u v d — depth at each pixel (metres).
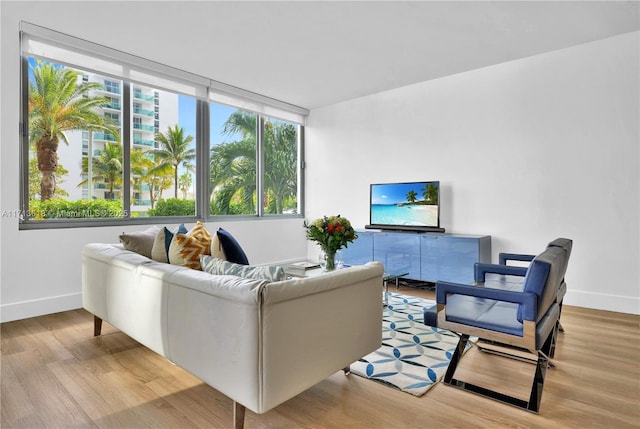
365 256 4.89
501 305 2.31
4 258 3.14
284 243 5.77
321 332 1.75
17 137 3.21
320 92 5.21
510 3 2.91
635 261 3.42
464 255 4.01
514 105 4.08
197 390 2.01
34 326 3.03
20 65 3.27
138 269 2.16
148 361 2.37
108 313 2.50
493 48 3.75
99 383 2.08
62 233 3.47
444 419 1.75
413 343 2.72
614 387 2.06
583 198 3.68
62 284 3.47
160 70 4.12
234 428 1.62
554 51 3.83
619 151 3.49
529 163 4.00
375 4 2.92
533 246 3.98
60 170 3.57
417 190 4.68
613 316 3.34
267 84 4.85
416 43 3.62
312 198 6.10
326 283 1.76
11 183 3.17
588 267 3.65
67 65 3.48
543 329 1.89
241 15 3.07
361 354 2.03
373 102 5.30
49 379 2.12
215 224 4.83
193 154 4.66
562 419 1.75
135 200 4.11
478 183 4.36
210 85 4.64
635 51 3.41
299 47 3.71
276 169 5.81
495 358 2.47
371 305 2.10
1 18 3.09
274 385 1.52
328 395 1.97
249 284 1.51
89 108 3.75
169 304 1.90
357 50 3.78
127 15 3.06
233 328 1.55
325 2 2.88
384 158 5.20
